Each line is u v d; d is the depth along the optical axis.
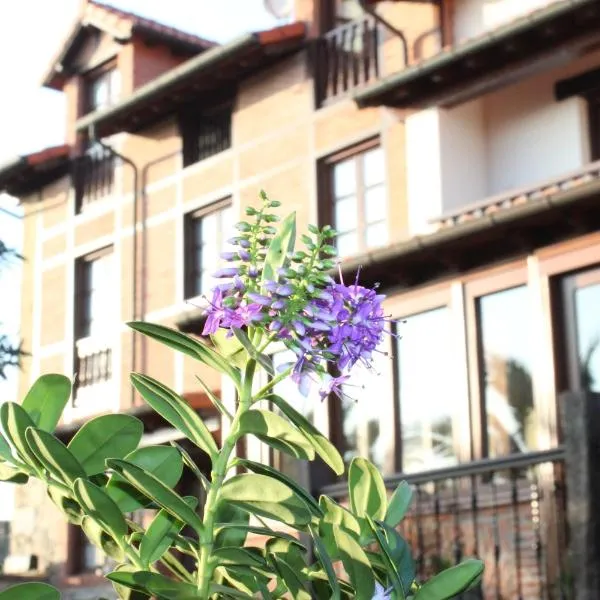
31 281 20.50
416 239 11.67
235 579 2.54
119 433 2.42
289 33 15.82
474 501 7.42
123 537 2.27
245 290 2.29
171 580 2.22
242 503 2.28
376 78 14.85
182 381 17.06
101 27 19.97
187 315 13.42
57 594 2.32
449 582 2.23
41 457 2.24
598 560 5.12
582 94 13.09
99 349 18.84
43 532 18.48
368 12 14.20
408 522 9.20
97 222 19.36
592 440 5.27
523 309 11.45
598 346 10.88
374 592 2.20
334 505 2.30
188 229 17.69
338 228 15.05
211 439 2.30
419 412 12.09
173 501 2.17
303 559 2.44
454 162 13.67
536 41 12.36
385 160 14.30
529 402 11.27
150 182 18.44
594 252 10.88
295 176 15.68
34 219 20.69
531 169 13.45
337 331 2.26
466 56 12.68
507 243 11.56
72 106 20.66
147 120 18.30
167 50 19.94
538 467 9.53
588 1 11.45
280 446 2.30
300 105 15.81
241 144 16.69
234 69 16.47
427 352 12.15
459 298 11.92
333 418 12.67
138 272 18.34
